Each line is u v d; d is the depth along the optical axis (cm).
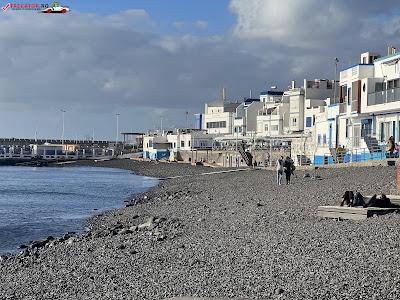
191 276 1516
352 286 1270
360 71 5938
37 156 19750
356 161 5734
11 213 4453
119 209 4322
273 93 14800
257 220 2495
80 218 4031
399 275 1330
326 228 2059
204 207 3512
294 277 1391
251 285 1354
